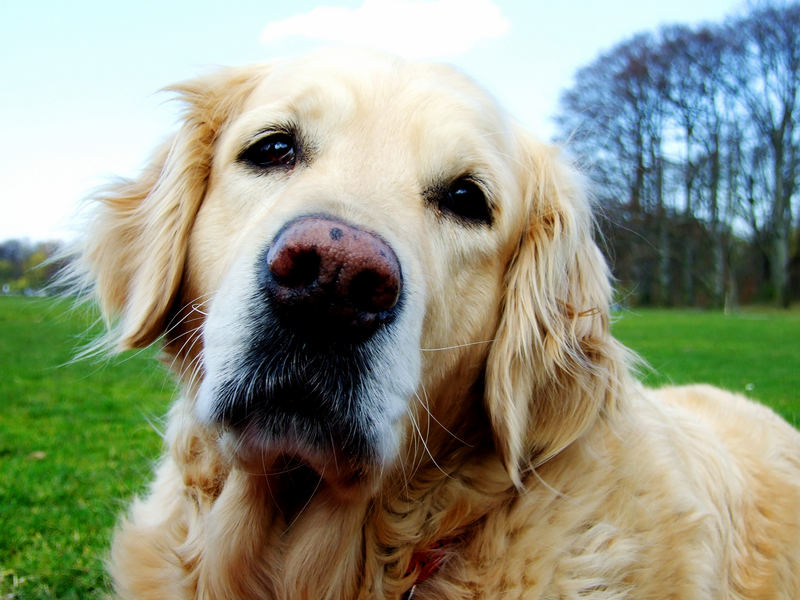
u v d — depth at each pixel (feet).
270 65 1.11
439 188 0.95
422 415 0.92
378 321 0.74
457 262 0.96
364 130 0.92
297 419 0.75
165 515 1.04
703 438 1.24
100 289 1.09
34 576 1.30
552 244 1.07
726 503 1.16
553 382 1.03
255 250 0.77
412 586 0.93
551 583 0.89
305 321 0.72
